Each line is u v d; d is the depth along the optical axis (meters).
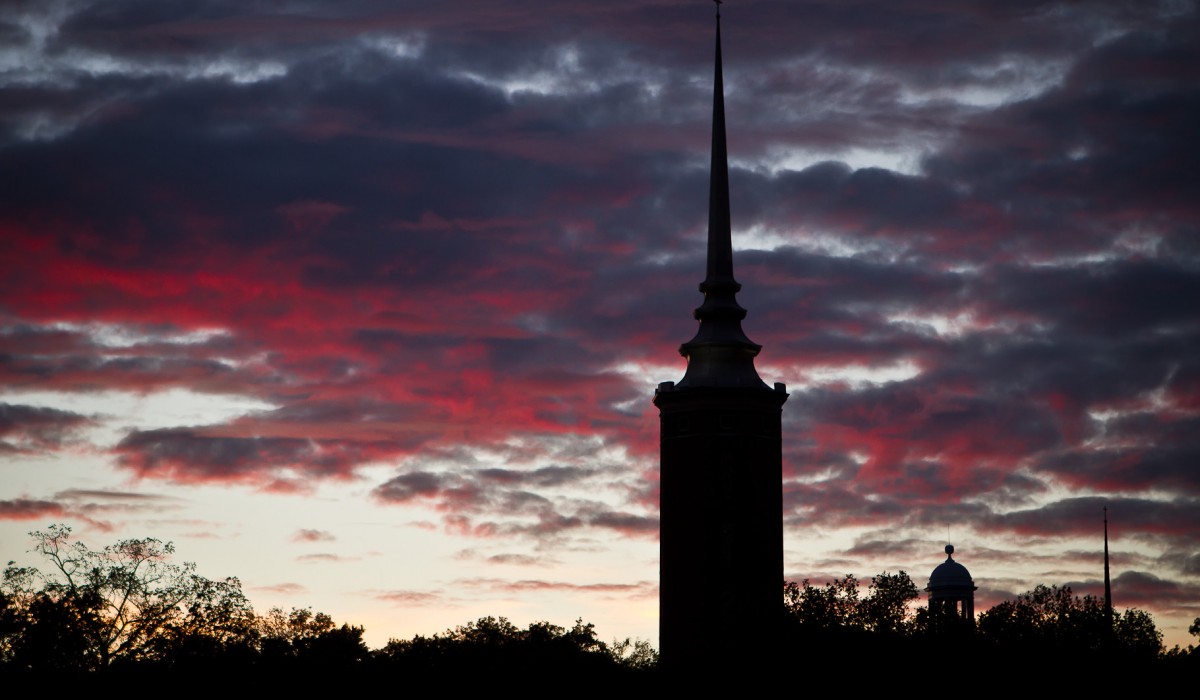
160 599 190.12
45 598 186.38
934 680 175.25
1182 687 181.12
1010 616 185.38
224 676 195.00
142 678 186.75
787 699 178.50
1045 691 176.62
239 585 193.38
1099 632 186.12
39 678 184.38
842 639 179.12
